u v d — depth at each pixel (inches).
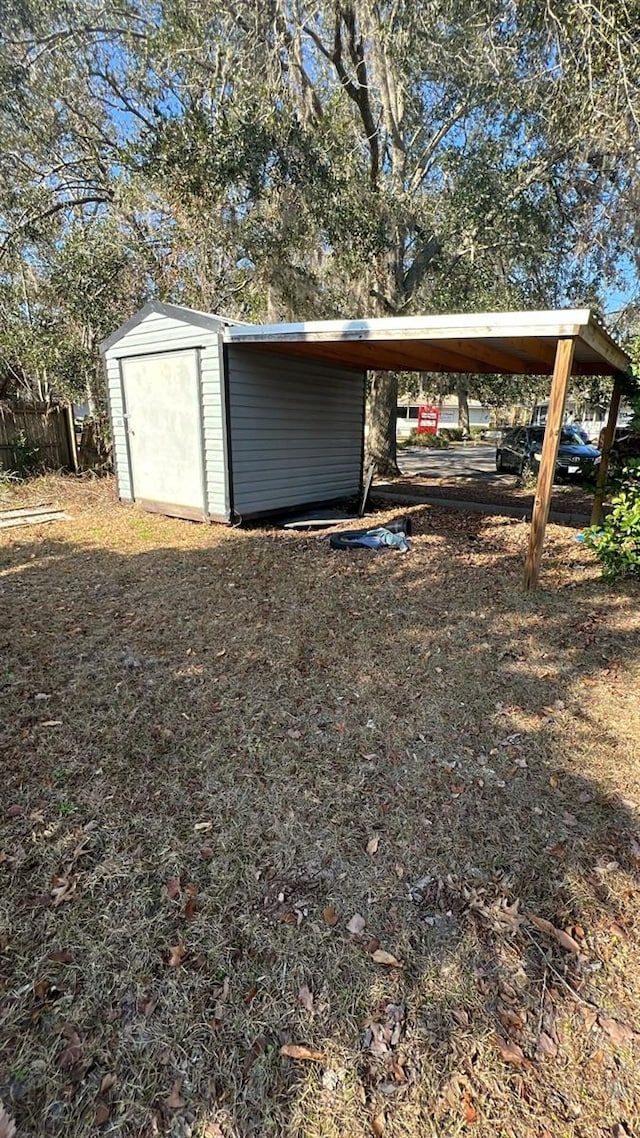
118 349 314.2
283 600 182.2
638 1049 56.7
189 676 129.8
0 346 409.7
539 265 438.9
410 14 327.6
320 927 68.8
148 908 70.4
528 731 111.0
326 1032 57.6
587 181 384.8
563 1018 59.6
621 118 297.6
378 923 69.6
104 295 412.2
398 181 414.9
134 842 80.7
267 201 369.4
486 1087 53.4
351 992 61.4
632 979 63.9
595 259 412.5
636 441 232.1
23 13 355.9
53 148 415.8
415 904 72.4
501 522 321.4
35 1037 55.8
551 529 302.8
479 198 386.9
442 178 433.4
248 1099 51.9
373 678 130.7
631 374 217.5
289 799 90.1
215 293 442.6
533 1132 50.0
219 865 77.2
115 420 329.4
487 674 134.4
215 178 343.6
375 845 81.5
